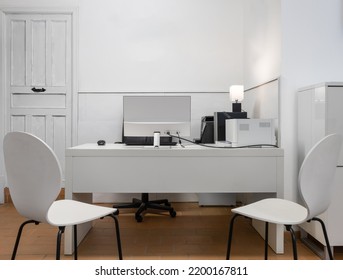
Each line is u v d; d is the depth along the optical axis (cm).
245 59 397
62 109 413
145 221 323
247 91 389
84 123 407
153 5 406
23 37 412
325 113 223
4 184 407
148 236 277
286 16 279
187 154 232
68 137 414
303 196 147
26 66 413
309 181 149
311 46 280
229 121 262
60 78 413
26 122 415
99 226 305
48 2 406
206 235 280
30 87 413
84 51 406
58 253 154
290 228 156
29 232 285
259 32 339
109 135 407
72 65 408
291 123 280
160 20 407
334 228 224
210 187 233
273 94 295
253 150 233
